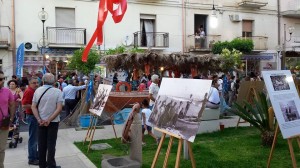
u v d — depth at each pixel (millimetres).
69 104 12547
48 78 5961
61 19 20109
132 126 6238
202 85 4383
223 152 7324
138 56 11992
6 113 5680
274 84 5434
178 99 4688
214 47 22734
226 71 15102
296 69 22406
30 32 19125
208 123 9859
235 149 7578
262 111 7730
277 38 26703
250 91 10758
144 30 22453
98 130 10344
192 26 23609
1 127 5590
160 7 22562
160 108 5043
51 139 5875
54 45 19344
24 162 6914
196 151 7398
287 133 5191
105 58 13195
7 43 18219
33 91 6594
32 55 18875
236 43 22422
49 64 19062
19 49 15328
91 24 20703
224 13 24672
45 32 19391
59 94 5941
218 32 24453
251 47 23078
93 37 10031
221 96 12688
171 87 4996
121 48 16469
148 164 6469
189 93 4535
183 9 23234
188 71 14617
